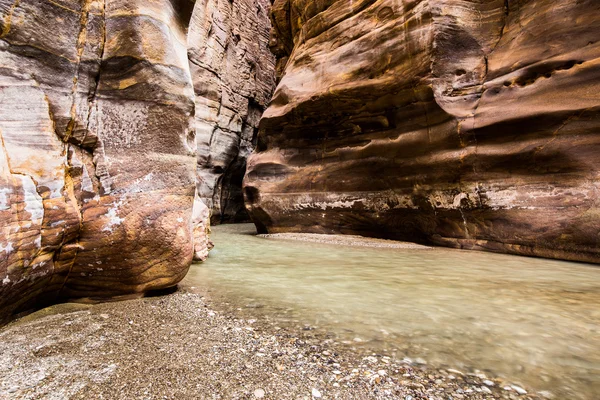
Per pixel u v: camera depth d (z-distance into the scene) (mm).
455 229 8062
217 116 19500
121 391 1717
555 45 6738
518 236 6766
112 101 3311
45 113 2805
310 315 3059
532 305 3369
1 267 2297
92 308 3094
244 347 2328
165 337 2463
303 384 1862
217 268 5531
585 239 5789
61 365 1975
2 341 2273
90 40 3150
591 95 5930
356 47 10406
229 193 22672
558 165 6238
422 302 3496
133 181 3371
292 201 12102
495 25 8242
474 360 2193
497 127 7148
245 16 23156
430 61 8250
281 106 12734
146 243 3326
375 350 2324
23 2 2668
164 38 3645
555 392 1839
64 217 2854
